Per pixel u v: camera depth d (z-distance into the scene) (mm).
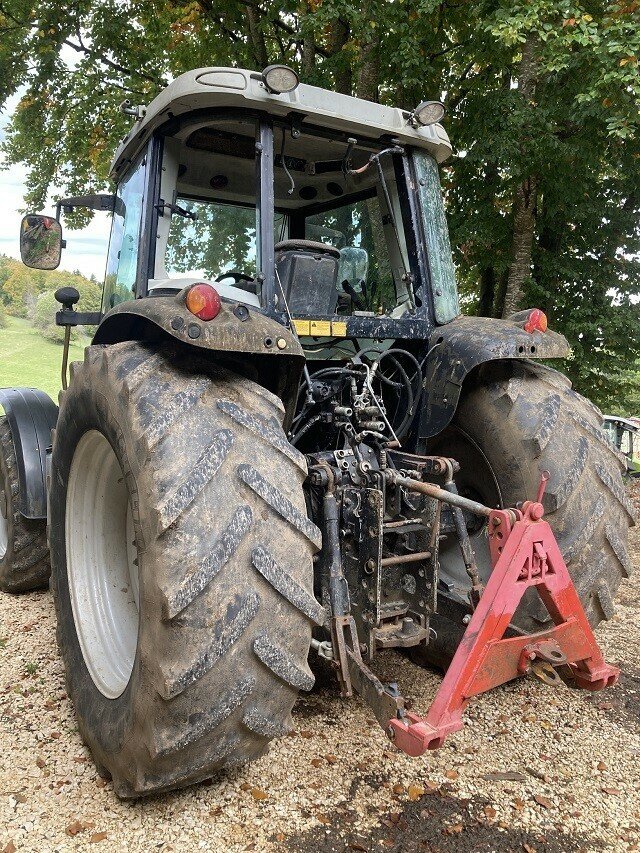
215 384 2082
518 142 7926
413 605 2506
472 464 2961
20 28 10758
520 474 2688
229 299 2480
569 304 9211
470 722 2744
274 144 3037
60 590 2762
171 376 2074
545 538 2066
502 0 6984
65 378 3662
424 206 3051
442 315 2996
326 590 2373
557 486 2600
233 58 10531
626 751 2564
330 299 2838
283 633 1937
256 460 1966
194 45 11039
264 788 2248
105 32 10383
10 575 3947
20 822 2072
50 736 2564
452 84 9500
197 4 10047
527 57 8250
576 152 7926
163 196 2871
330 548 2354
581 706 2900
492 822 2135
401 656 3307
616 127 6816
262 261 2590
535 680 3111
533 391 2768
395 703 2025
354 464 2549
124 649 2514
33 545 3861
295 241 2885
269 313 2549
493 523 2078
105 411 2176
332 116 2725
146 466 1898
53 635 3479
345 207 3387
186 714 1854
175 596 1789
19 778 2301
